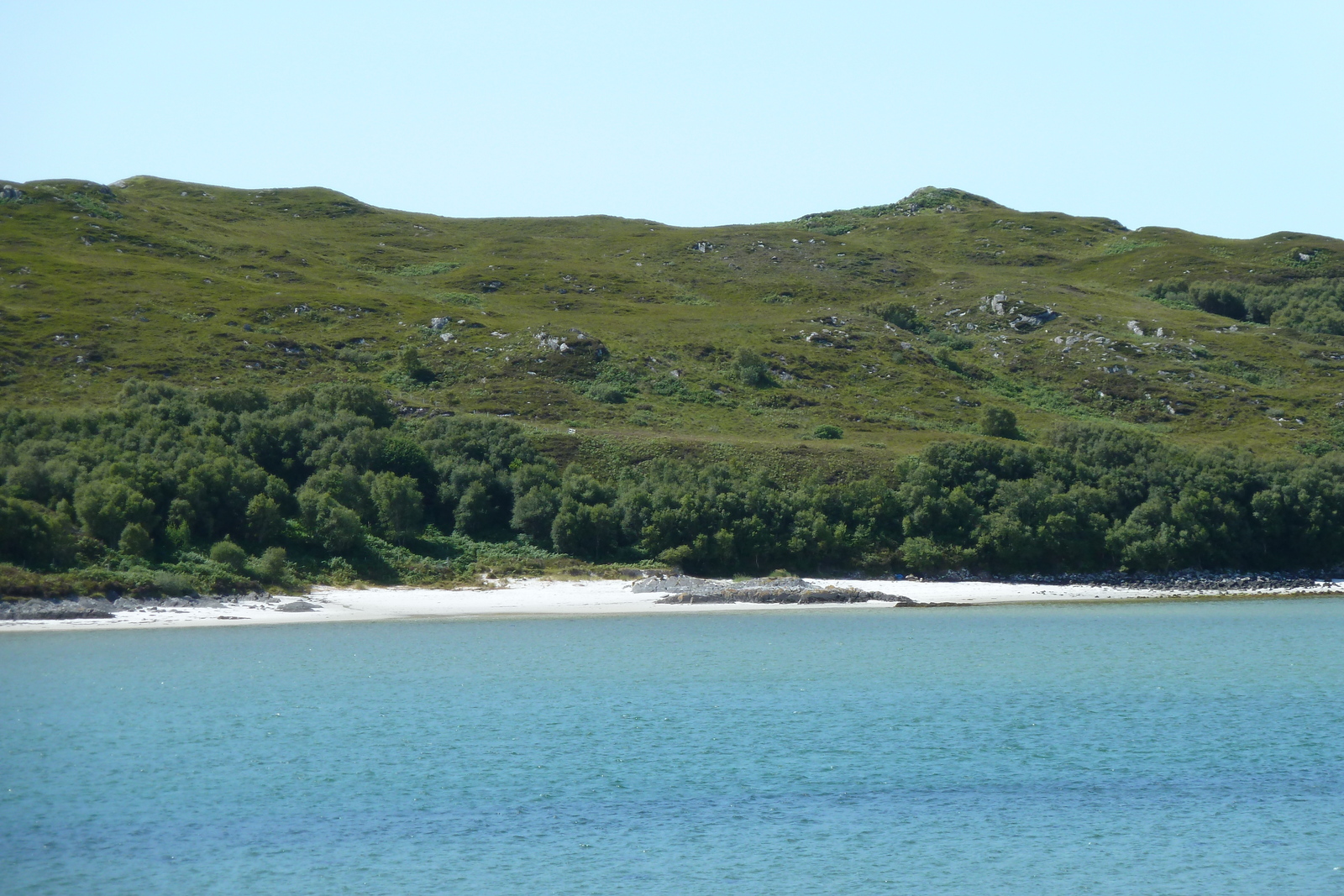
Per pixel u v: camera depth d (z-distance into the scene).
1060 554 109.38
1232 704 59.41
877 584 102.56
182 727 53.41
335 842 38.47
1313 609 94.94
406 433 116.75
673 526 104.25
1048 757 49.03
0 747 49.47
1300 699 60.56
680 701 59.81
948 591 100.62
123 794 43.41
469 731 53.38
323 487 99.25
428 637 78.81
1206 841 39.03
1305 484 116.31
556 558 102.31
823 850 38.06
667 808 42.31
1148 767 47.75
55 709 56.12
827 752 50.00
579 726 54.47
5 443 94.94
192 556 86.75
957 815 41.69
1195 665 70.25
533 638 78.88
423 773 46.38
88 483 87.31
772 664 70.19
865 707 58.62
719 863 36.72
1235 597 101.44
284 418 110.25
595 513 103.69
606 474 116.56
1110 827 40.41
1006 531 107.75
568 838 39.06
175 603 81.06
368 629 81.00
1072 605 97.00
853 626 85.62
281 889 34.31
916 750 50.28
